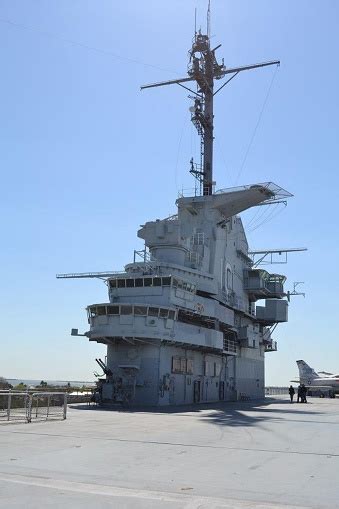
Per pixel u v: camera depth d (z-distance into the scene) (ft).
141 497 28.99
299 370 313.73
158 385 142.82
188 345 154.92
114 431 66.59
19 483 32.32
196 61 183.83
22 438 56.70
